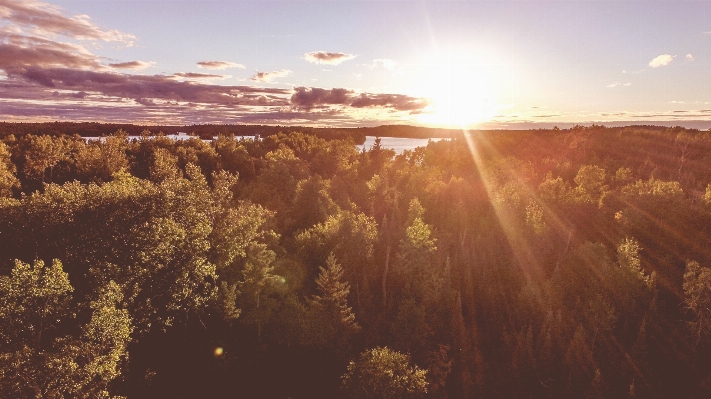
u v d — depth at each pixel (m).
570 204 81.44
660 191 73.62
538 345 47.59
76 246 32.41
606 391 42.38
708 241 61.78
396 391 31.17
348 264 56.34
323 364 43.12
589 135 176.00
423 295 53.44
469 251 66.50
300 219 72.12
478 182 110.00
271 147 164.00
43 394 20.17
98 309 23.70
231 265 41.78
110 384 31.75
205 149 119.00
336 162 130.12
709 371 44.31
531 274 61.97
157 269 31.56
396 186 110.69
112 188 37.75
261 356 41.44
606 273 55.53
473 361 46.59
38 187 84.19
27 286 21.91
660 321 49.72
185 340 39.69
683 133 166.25
